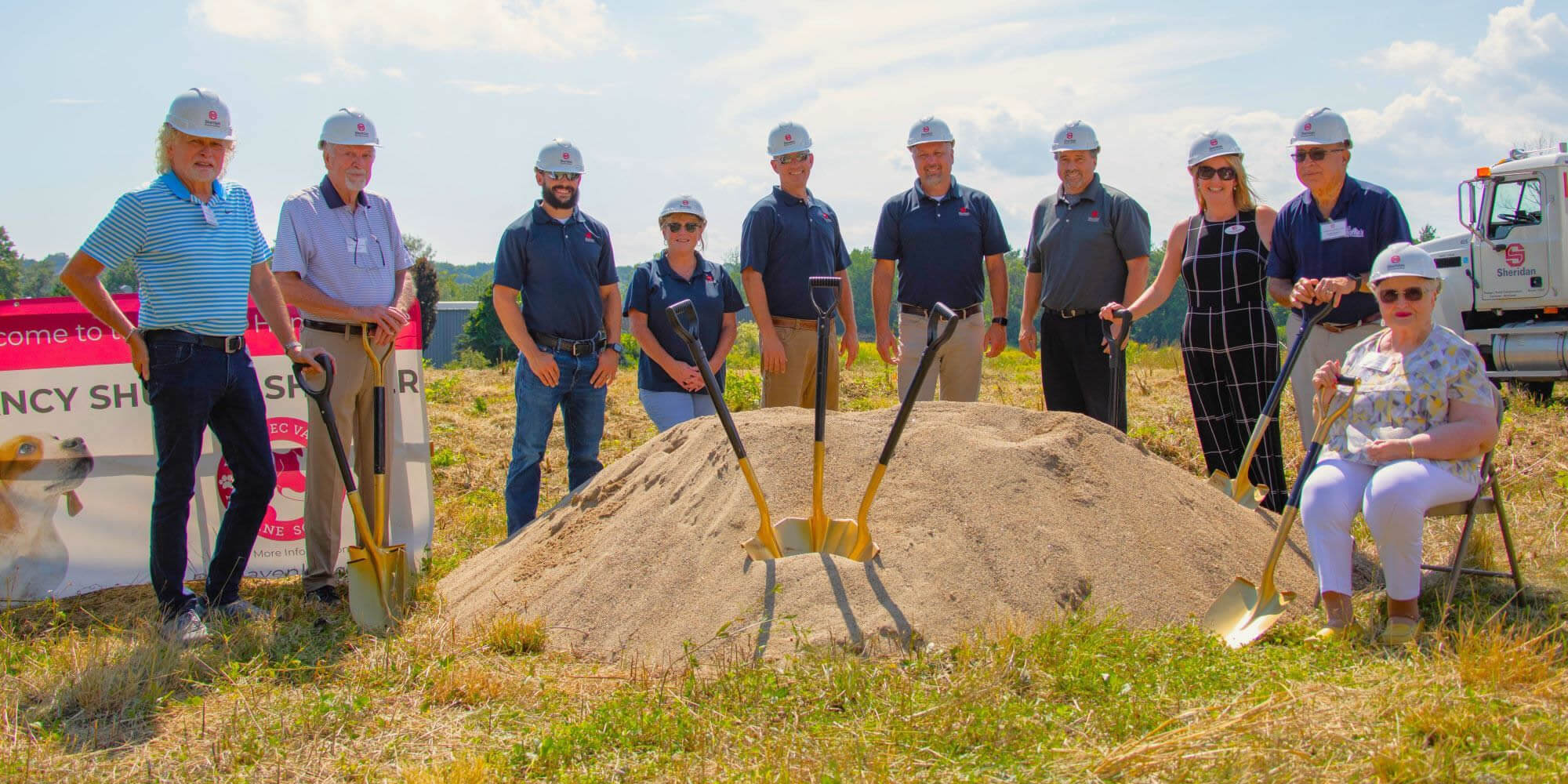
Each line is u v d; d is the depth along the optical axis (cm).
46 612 554
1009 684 374
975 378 688
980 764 320
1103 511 493
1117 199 652
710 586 454
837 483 507
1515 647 379
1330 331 544
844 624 420
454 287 10300
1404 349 452
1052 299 671
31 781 336
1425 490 423
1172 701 359
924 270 677
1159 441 891
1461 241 1178
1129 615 447
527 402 635
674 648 430
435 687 401
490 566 558
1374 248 533
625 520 516
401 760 347
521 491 638
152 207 480
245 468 515
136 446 609
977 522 474
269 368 624
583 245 637
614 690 398
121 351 607
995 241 695
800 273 670
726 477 511
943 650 410
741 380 1314
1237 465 625
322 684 418
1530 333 1121
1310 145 532
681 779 317
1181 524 503
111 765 349
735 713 360
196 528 612
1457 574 451
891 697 365
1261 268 600
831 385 700
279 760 346
